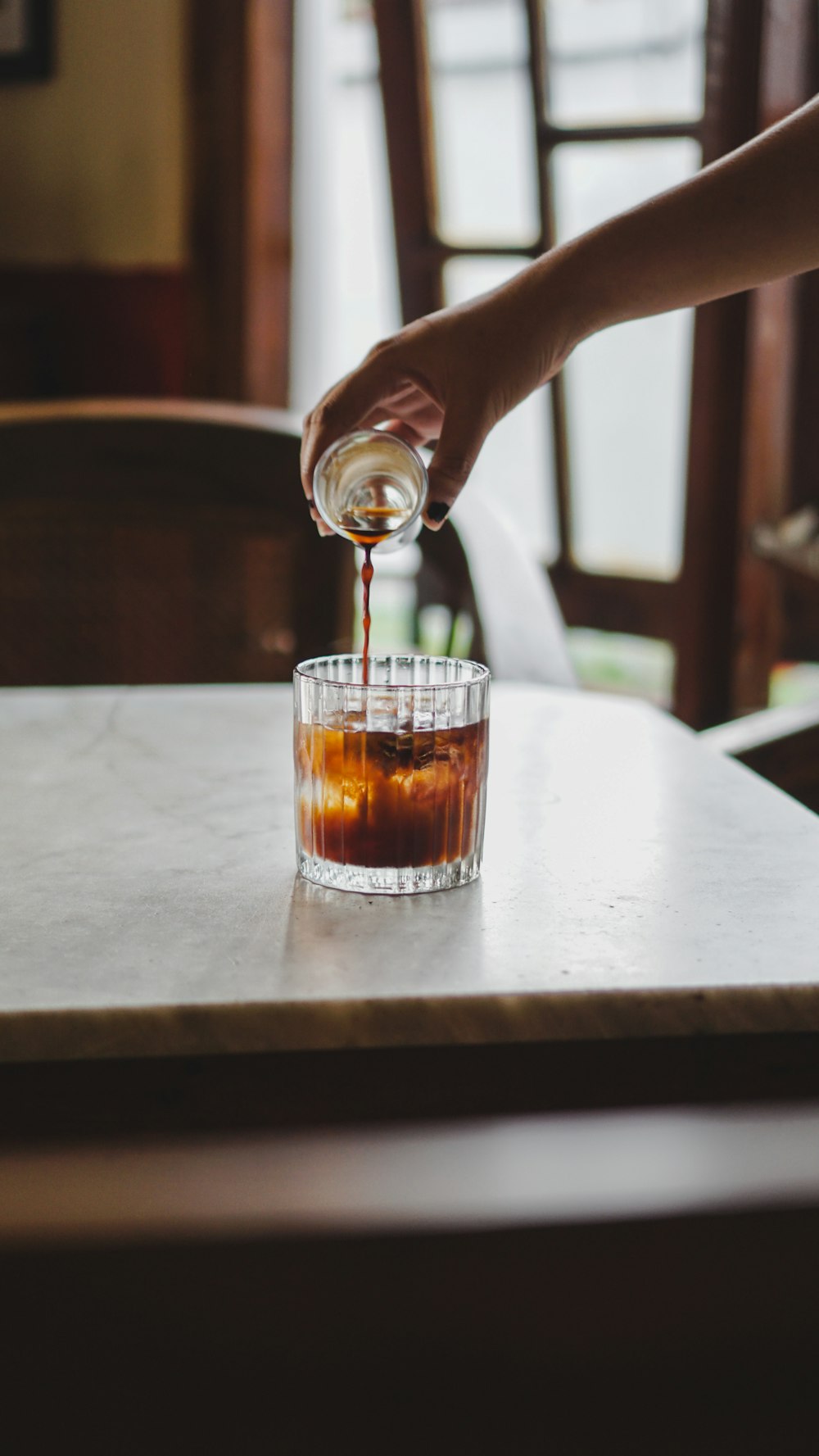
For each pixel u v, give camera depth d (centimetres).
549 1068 75
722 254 87
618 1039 75
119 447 172
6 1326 26
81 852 88
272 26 259
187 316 276
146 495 174
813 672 248
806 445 215
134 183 278
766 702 225
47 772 100
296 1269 26
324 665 87
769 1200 27
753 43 193
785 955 77
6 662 212
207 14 259
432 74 251
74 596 219
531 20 228
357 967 75
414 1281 26
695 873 86
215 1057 74
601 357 287
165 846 89
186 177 270
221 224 267
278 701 117
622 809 95
